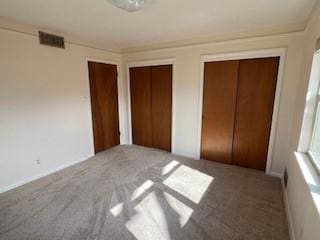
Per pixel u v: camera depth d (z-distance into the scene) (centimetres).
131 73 422
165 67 375
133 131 454
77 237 175
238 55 295
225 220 198
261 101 294
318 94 183
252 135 310
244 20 244
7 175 253
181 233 180
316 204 118
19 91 256
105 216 203
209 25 263
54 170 312
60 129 316
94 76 370
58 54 300
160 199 234
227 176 293
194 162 348
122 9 203
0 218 200
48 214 206
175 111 375
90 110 368
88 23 255
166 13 221
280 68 267
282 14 222
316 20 182
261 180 281
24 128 266
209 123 344
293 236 168
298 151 206
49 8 205
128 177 292
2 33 233
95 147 391
